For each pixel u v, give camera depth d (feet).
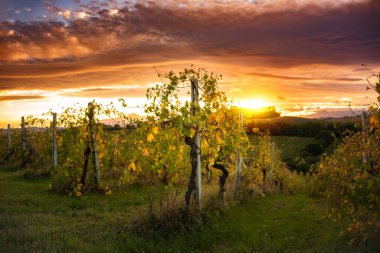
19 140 71.92
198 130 30.63
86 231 27.58
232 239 26.76
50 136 61.62
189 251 23.97
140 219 27.91
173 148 32.24
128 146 49.24
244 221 31.96
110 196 42.27
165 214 27.55
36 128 67.10
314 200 47.47
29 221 29.50
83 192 43.16
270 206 41.14
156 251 23.81
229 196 38.52
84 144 44.80
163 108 30.45
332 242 25.35
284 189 56.90
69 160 44.24
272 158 58.39
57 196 41.24
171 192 35.42
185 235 26.48
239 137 37.68
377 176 20.99
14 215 31.35
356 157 24.47
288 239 27.02
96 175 44.83
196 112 29.84
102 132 47.50
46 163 65.21
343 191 24.47
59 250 22.30
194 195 30.66
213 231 27.53
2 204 35.63
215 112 34.27
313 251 23.22
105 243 24.40
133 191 45.21
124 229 27.53
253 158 54.85
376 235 23.72
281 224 31.76
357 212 24.75
